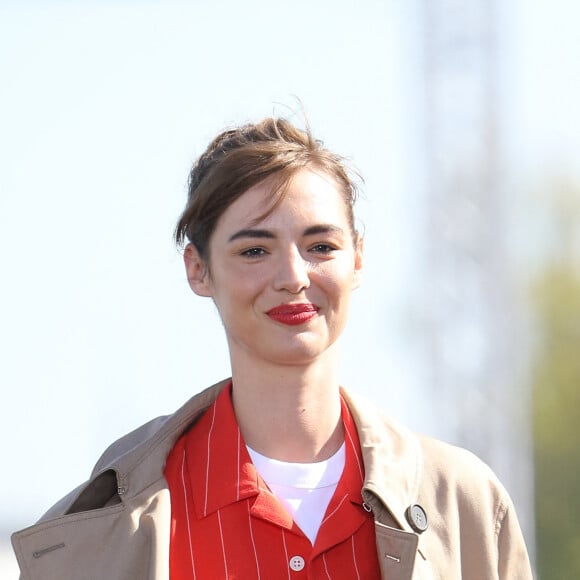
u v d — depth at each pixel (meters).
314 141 7.22
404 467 7.30
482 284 14.20
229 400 7.31
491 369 14.12
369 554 6.95
